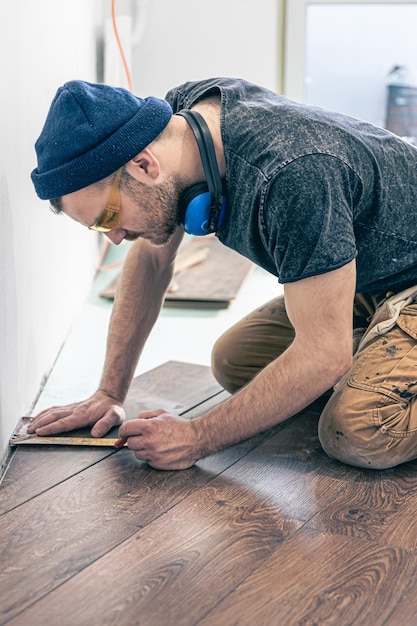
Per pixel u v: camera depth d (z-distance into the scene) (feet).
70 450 6.94
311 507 6.04
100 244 15.16
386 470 6.64
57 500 6.12
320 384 5.86
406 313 6.74
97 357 10.20
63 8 10.29
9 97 7.20
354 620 4.77
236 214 5.82
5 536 5.61
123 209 5.70
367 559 5.38
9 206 7.22
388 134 6.34
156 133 5.58
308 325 5.78
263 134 5.61
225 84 6.13
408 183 6.24
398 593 5.02
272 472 6.59
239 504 6.07
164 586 5.07
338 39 15.83
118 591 5.02
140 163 5.56
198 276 13.25
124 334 7.42
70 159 5.47
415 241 6.38
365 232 6.19
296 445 7.10
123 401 7.50
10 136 7.25
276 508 6.02
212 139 5.71
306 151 5.51
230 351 7.98
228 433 6.31
